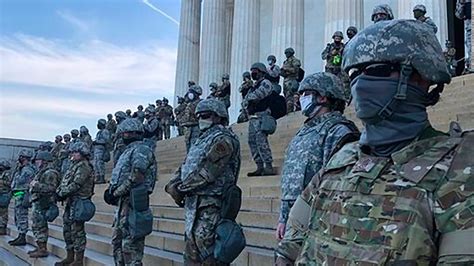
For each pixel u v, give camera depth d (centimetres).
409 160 159
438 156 154
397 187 154
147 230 549
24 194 1250
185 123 1056
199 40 2723
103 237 970
